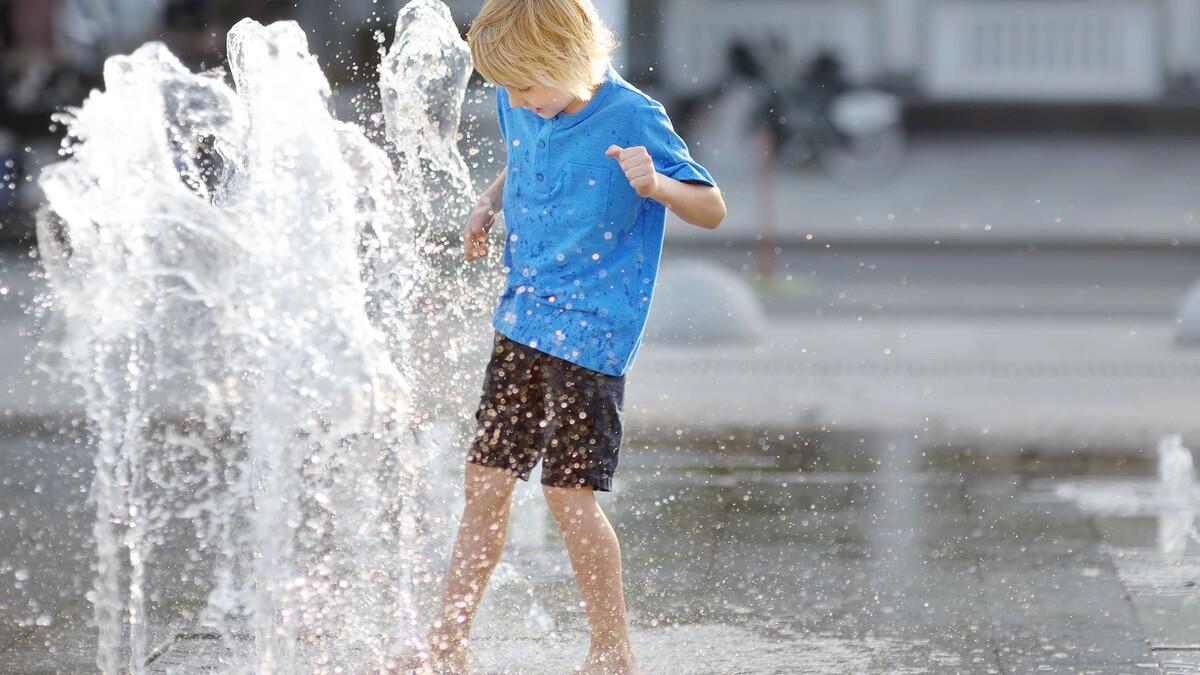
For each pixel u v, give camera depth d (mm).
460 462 13461
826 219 57094
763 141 59781
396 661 10766
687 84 76438
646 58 75375
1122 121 82125
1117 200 61375
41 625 11992
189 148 11438
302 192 10609
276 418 10664
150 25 72125
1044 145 78438
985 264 48031
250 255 10641
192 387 18219
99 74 71750
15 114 69500
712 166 69188
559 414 10641
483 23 10562
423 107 12820
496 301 13281
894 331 32812
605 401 10664
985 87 82875
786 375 26594
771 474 18250
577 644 11602
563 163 10656
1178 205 59844
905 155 75000
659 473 18203
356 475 13023
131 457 12719
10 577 13312
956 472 18469
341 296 10719
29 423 20281
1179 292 40688
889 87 82625
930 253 51031
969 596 13008
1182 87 82438
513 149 11078
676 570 13805
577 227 10641
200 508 14594
